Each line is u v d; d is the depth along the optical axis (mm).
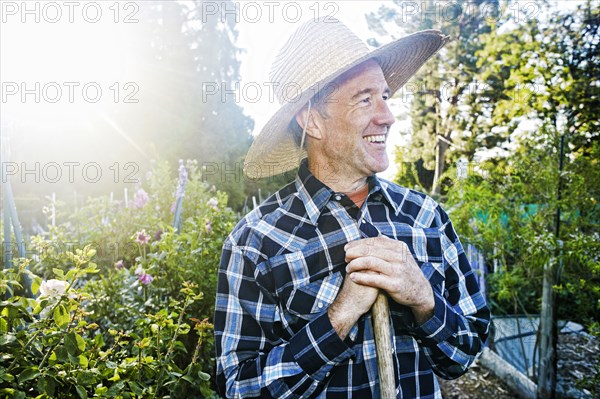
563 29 5625
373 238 1077
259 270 1177
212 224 3279
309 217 1221
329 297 1144
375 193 1280
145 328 1797
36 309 1332
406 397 1139
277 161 1546
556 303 3027
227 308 1188
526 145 3236
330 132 1213
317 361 1045
